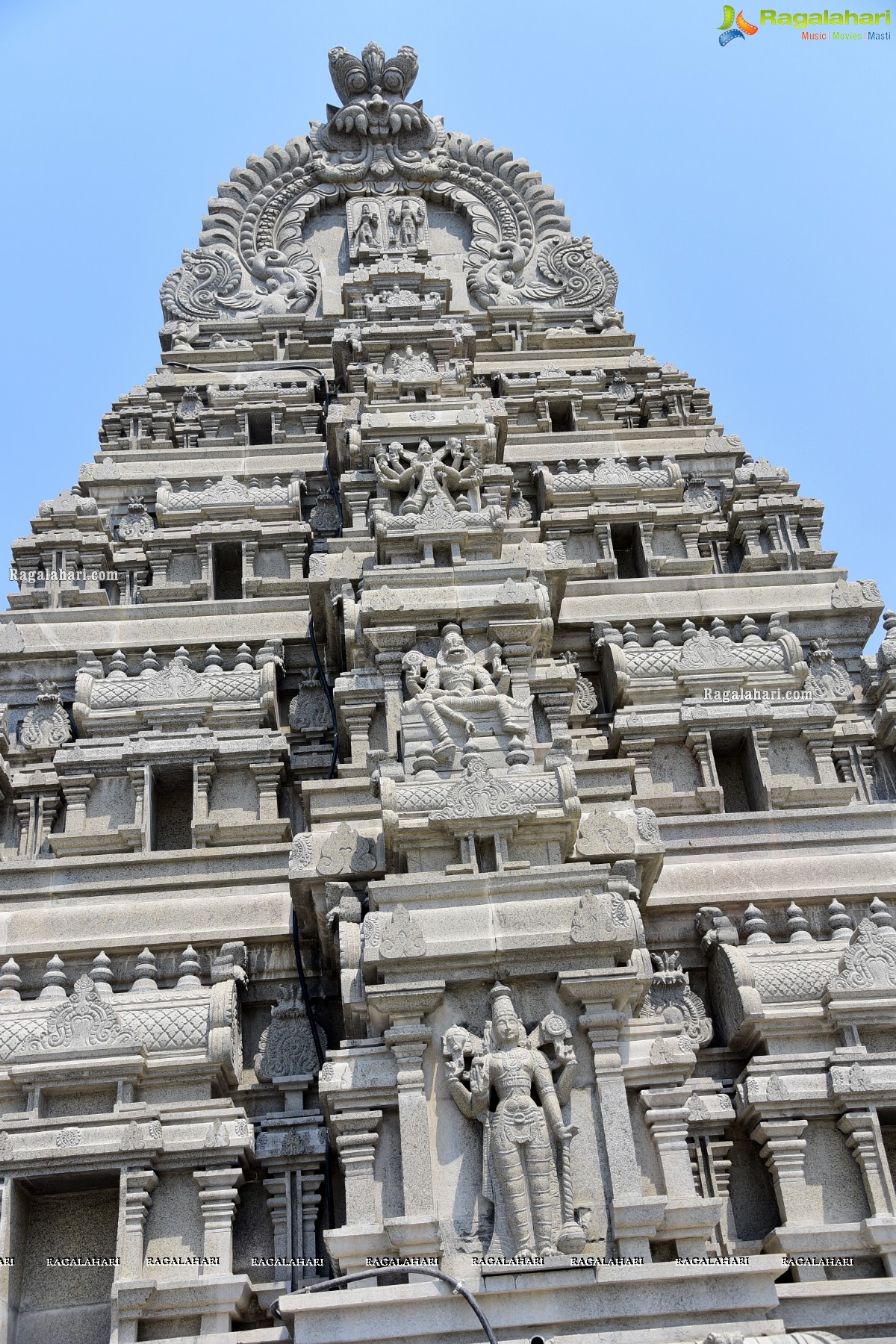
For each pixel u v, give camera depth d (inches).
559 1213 476.4
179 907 612.4
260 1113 565.3
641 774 702.5
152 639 772.6
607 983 512.1
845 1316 476.1
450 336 915.4
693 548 848.3
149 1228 510.6
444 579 685.3
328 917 566.3
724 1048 576.4
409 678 642.8
